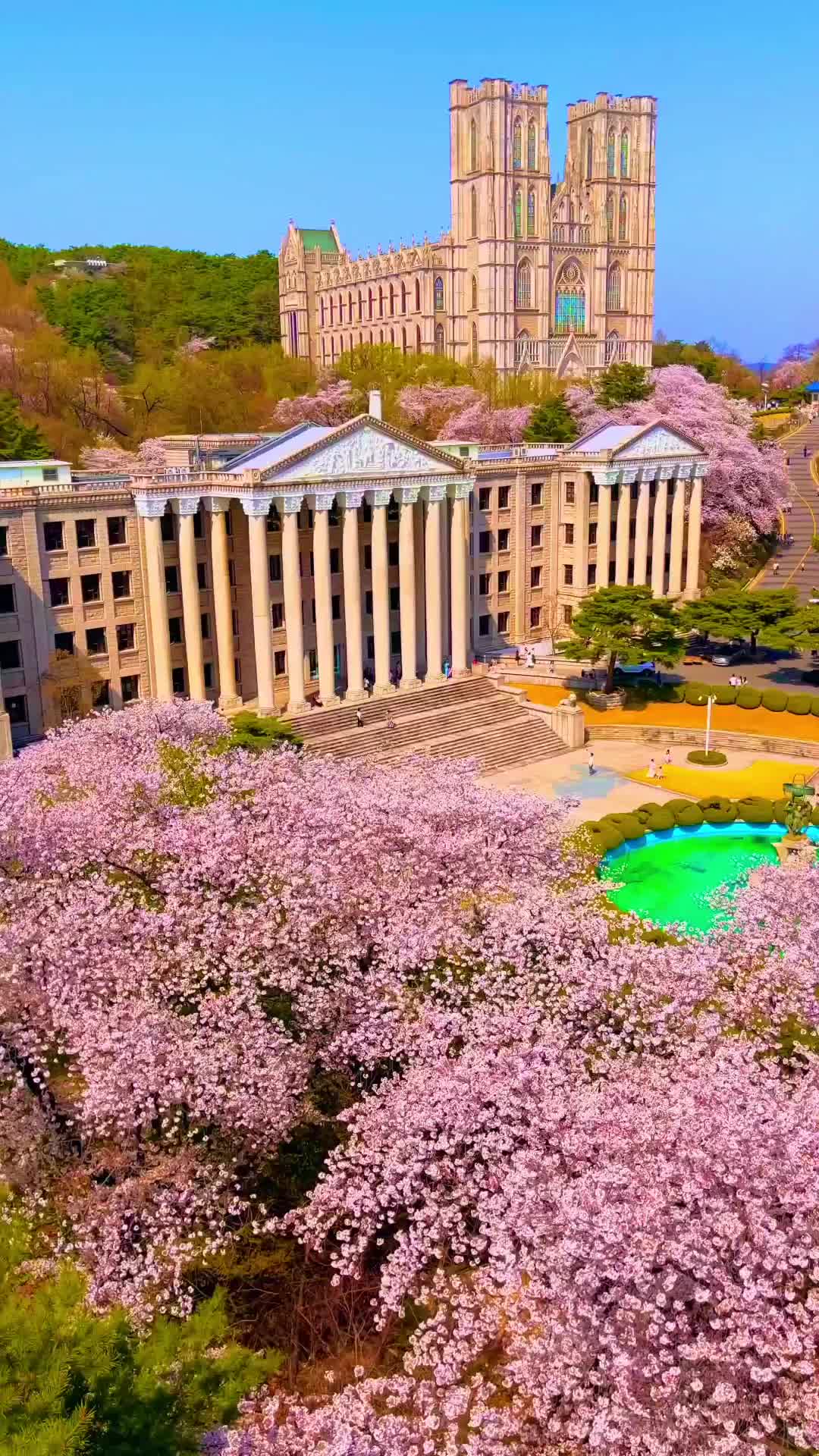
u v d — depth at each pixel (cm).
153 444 12394
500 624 10238
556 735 8269
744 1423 2114
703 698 8856
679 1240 2252
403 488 8206
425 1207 2725
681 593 11306
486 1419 2231
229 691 7938
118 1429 1750
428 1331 2566
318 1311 2811
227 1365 2083
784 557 13138
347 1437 2159
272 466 7412
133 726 5600
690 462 10806
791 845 5866
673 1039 3142
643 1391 2147
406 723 8000
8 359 14162
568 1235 2327
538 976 3381
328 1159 2941
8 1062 3152
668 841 6606
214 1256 2917
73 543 7300
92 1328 1806
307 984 3397
